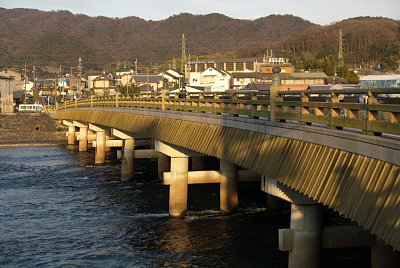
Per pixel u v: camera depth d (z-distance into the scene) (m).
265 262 20.70
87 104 61.88
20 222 29.48
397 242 9.58
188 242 23.84
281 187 16.56
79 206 33.47
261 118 20.03
